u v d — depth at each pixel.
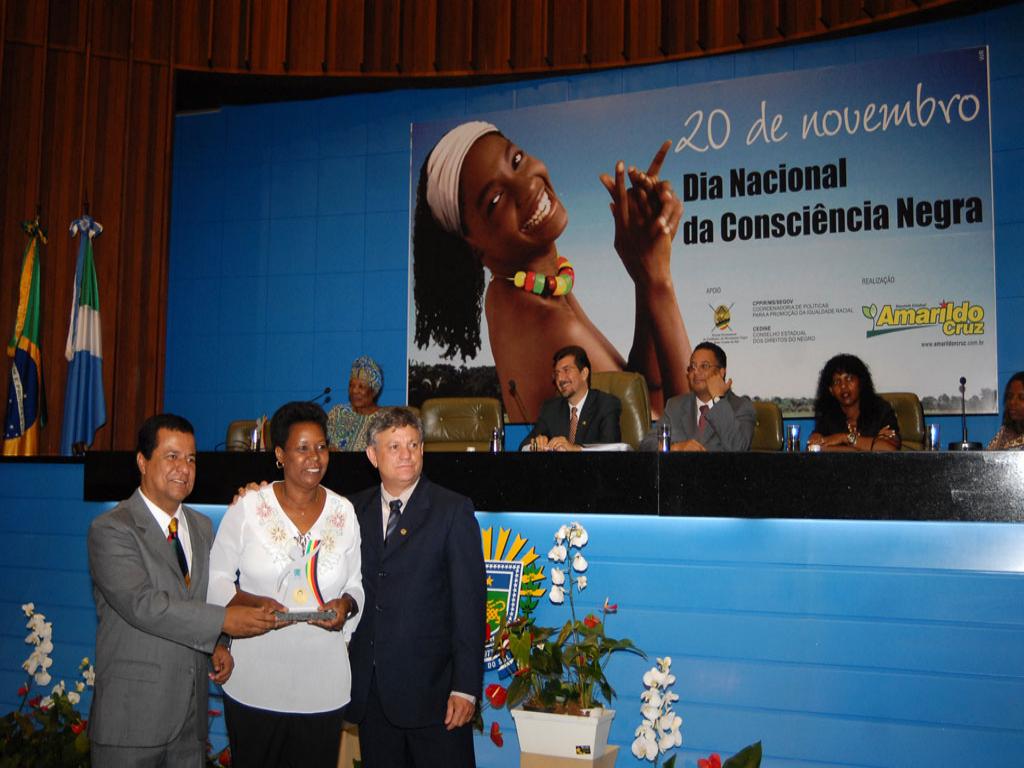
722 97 5.98
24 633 3.73
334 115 6.90
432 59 6.41
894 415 4.77
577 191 6.27
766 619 2.82
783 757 2.75
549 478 3.01
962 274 5.40
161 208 6.44
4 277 6.05
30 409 5.82
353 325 6.71
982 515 2.61
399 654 2.37
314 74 6.51
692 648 2.88
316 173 6.90
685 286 5.96
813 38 5.77
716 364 4.27
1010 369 5.28
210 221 7.07
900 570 2.72
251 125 7.06
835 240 5.66
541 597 3.07
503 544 3.12
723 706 2.82
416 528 2.44
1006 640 2.61
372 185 6.77
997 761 2.58
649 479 2.91
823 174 5.73
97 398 6.02
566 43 6.23
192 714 2.38
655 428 4.22
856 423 4.86
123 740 2.28
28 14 6.24
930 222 5.49
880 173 5.61
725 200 5.93
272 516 2.39
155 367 6.35
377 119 6.80
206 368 6.98
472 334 6.42
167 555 2.37
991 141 5.41
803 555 2.80
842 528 2.78
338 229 6.81
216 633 2.22
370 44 6.48
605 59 6.16
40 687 3.69
